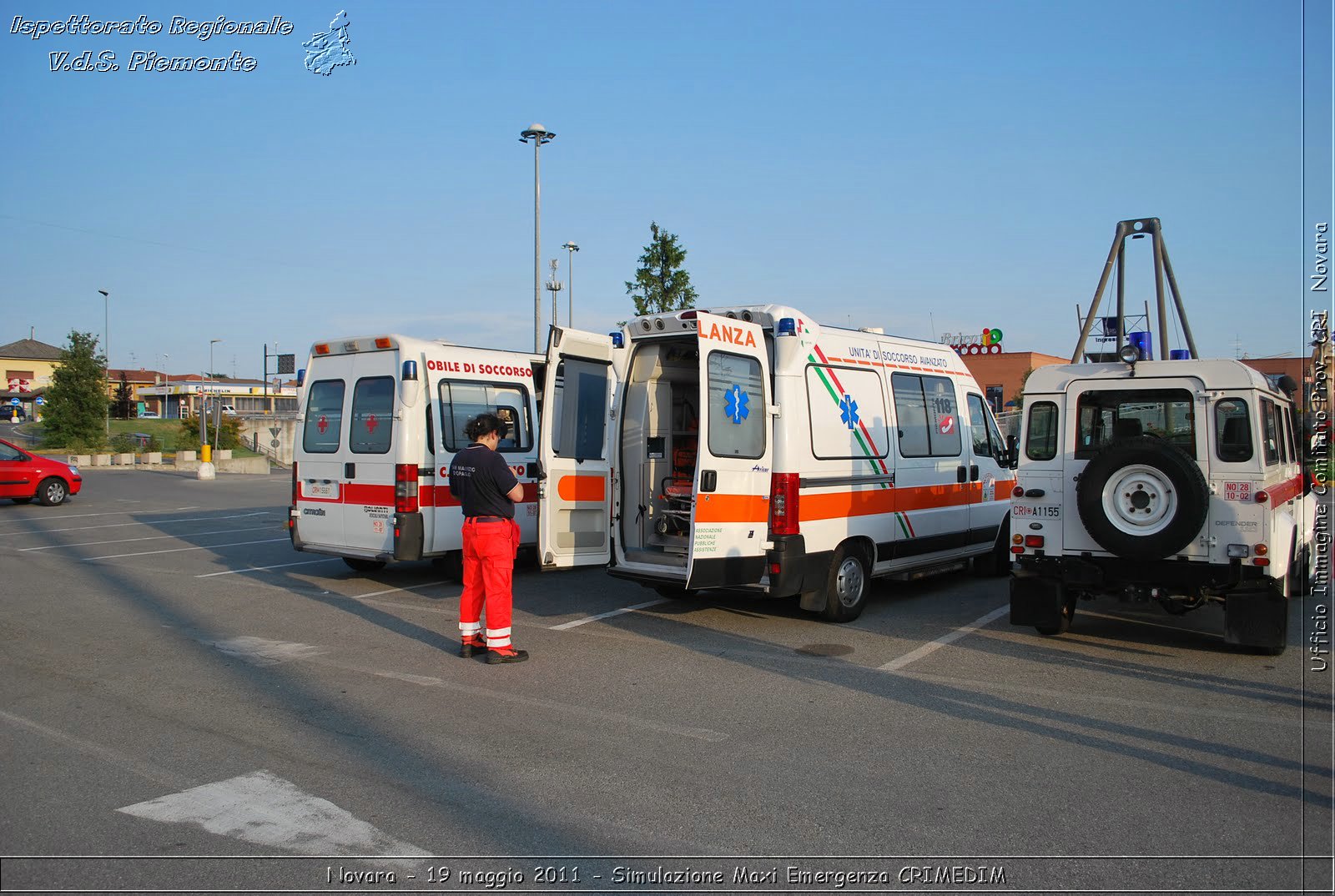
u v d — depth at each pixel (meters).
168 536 15.25
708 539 7.39
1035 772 4.81
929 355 10.05
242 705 5.95
